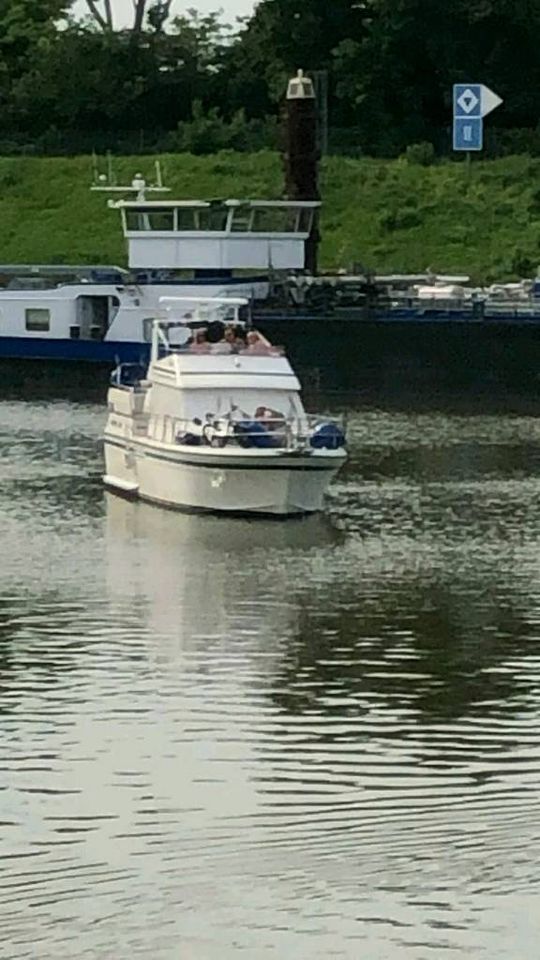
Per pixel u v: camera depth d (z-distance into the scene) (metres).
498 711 45.84
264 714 45.59
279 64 161.88
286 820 38.41
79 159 149.00
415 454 87.00
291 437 70.12
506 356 107.94
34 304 110.56
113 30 171.25
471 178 141.00
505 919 33.94
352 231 136.12
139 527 68.69
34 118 163.62
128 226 115.56
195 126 152.88
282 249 116.12
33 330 110.75
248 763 41.97
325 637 52.97
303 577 60.62
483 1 153.00
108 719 45.12
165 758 42.34
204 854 36.81
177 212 114.62
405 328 108.56
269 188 142.00
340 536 67.31
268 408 72.31
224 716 45.41
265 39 162.75
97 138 158.62
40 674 48.97
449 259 132.50
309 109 120.00
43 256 136.88
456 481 79.62
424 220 136.62
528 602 57.34
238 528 68.69
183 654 50.97
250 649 51.59
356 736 43.94
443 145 152.75
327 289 111.38
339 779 40.91
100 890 35.25
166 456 71.56
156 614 55.44
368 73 155.62
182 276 114.88
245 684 48.16
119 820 38.53
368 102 155.12
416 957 32.69
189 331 77.75
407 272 131.00
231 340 74.56
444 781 40.69
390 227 136.12
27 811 39.03
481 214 136.88
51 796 39.91
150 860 36.56
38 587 58.97
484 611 56.16
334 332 109.00
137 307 110.12
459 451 88.12
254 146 152.12
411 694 47.31
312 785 40.50
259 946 33.19
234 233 114.81
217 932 33.66
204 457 69.94
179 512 71.56
